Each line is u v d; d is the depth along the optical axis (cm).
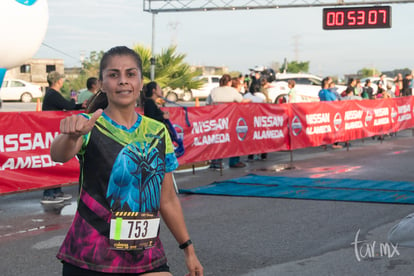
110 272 216
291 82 1772
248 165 1102
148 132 228
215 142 1002
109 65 220
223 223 617
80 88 3575
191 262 250
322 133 1281
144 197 222
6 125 692
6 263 482
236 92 1099
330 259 484
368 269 457
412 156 1206
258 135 1100
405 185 832
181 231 248
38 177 726
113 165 216
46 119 735
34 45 773
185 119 944
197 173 1001
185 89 2464
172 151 238
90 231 217
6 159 694
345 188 816
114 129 221
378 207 689
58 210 705
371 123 1491
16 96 3378
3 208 717
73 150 205
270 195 768
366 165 1072
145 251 223
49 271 462
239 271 455
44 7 770
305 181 881
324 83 1402
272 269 460
